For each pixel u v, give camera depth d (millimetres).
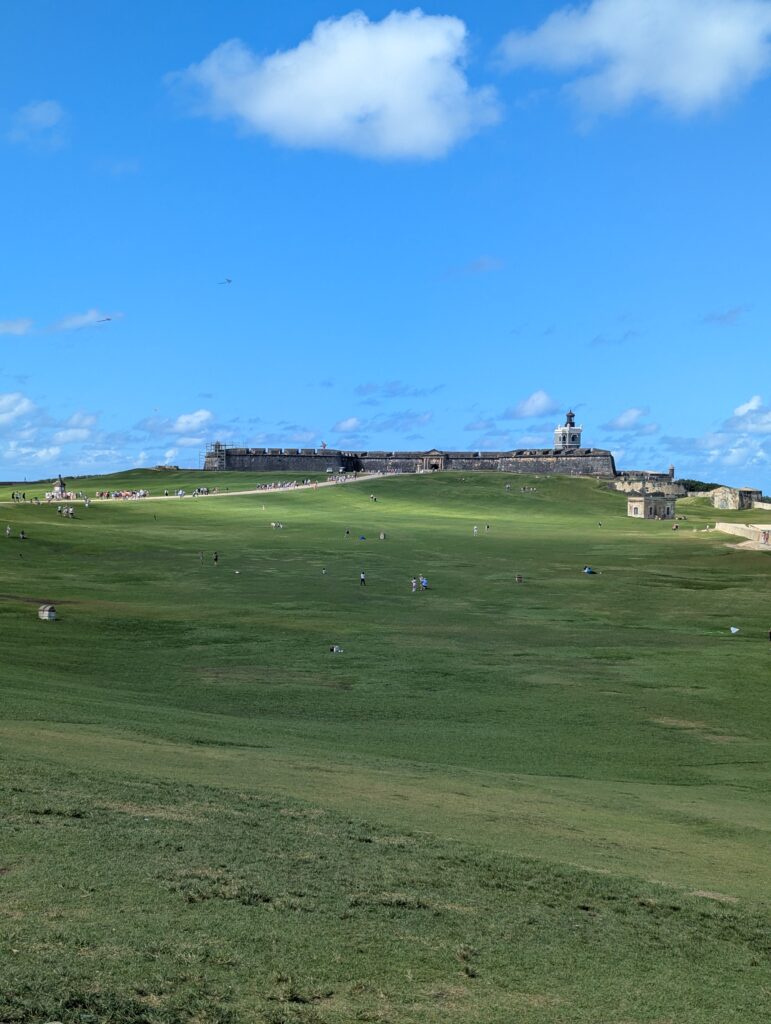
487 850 26141
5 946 16719
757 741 53000
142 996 15773
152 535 160750
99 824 24016
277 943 18406
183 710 50438
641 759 47656
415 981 17656
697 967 20047
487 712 56812
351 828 26609
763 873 27828
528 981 18297
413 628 89062
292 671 66438
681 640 86500
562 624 95062
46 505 193625
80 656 66250
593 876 24969
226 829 24969
